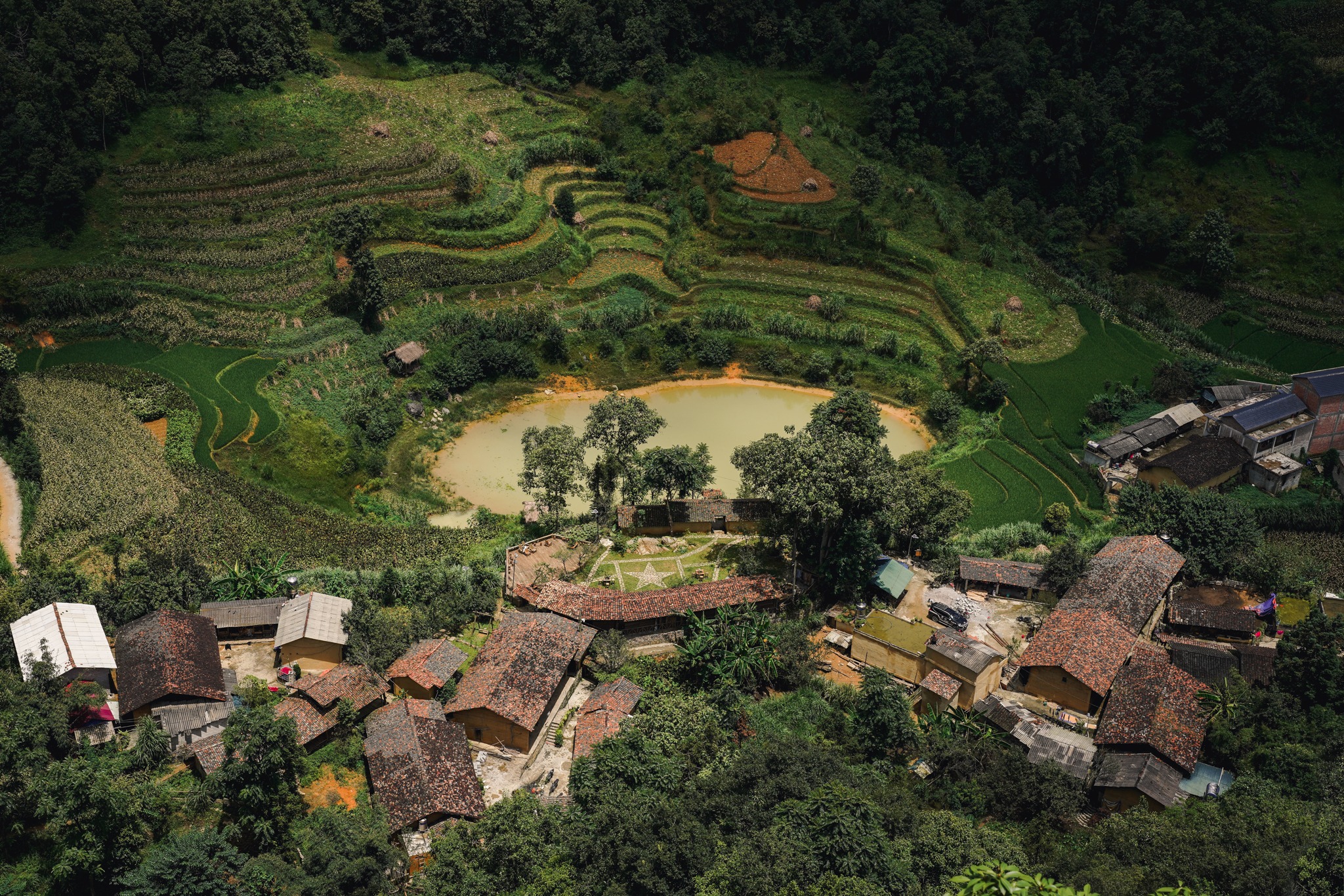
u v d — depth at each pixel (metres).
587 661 92.12
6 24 149.88
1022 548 113.38
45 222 140.88
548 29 183.12
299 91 167.38
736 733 83.50
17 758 68.75
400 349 138.38
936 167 179.25
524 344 145.62
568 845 67.06
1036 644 94.31
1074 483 125.50
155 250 143.00
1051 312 159.50
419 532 112.62
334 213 148.50
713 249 164.88
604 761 74.94
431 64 181.25
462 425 135.38
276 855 69.25
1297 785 77.75
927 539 109.44
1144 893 61.47
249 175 152.88
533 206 162.00
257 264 144.50
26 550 100.62
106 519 105.44
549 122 176.38
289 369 134.25
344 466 122.44
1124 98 179.50
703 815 68.75
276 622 91.94
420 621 92.62
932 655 90.69
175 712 80.12
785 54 191.12
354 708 82.12
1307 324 161.88
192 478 113.31
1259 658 94.19
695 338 150.12
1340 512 118.12
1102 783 80.88
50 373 126.12
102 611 89.56
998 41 181.25
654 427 112.06
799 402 143.62
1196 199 176.50
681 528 111.88
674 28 187.25
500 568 103.31
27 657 81.75
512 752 83.38
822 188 172.25
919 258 163.50
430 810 74.44
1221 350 156.25
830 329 151.88
